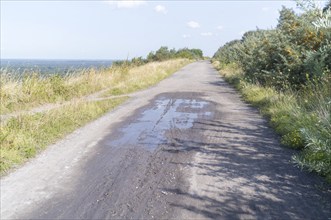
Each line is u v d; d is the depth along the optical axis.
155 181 4.71
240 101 12.45
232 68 26.80
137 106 11.48
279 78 11.95
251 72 15.91
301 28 11.77
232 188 4.46
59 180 4.79
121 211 3.84
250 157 5.75
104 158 5.79
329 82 8.95
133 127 8.18
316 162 5.03
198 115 9.70
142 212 3.80
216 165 5.36
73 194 4.32
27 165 5.43
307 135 5.21
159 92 15.51
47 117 8.08
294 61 11.37
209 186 4.52
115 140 6.98
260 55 14.59
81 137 7.25
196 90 16.25
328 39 10.37
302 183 4.61
